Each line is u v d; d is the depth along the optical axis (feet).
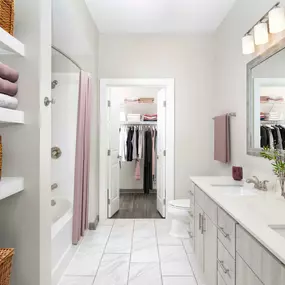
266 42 7.29
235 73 9.96
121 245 10.00
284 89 6.51
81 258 8.93
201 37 12.84
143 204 16.20
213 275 6.40
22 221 5.10
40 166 5.13
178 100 12.90
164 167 13.24
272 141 7.14
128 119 18.39
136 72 12.84
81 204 10.19
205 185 8.00
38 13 5.06
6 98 4.45
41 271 5.23
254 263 3.99
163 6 10.12
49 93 5.54
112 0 9.62
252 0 8.38
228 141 10.43
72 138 11.18
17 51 4.76
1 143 4.74
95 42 11.85
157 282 7.48
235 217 4.73
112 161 13.73
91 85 11.21
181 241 10.37
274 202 5.81
